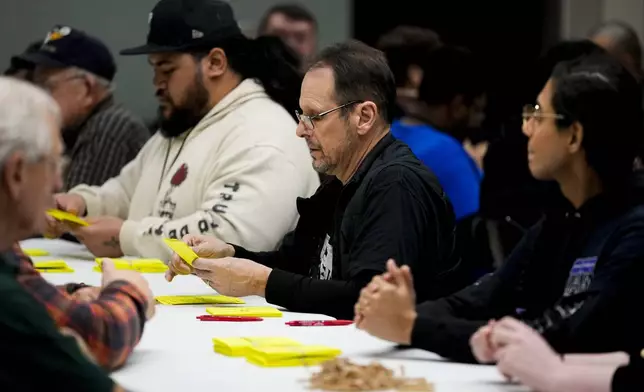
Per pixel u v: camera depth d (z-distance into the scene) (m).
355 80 5.72
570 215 4.38
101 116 10.05
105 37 14.14
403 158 5.64
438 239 5.59
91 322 3.98
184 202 7.75
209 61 7.86
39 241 9.67
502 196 7.82
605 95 4.11
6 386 3.34
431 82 8.84
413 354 4.46
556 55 6.73
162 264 7.33
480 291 4.70
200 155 7.76
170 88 7.90
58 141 3.62
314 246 6.43
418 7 15.69
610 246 4.06
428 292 5.54
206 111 7.93
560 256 4.39
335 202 6.25
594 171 4.16
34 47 10.42
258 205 7.29
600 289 4.00
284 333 4.92
